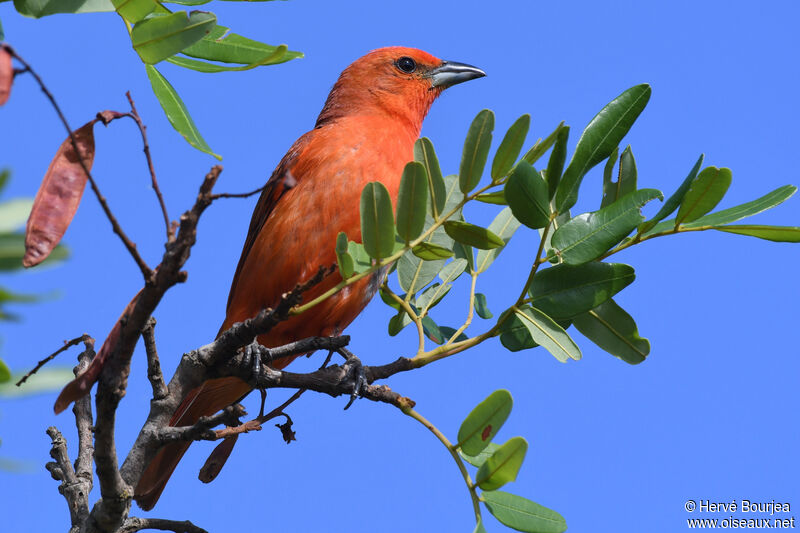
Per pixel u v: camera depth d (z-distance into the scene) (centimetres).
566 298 876
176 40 610
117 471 755
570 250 823
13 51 496
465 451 741
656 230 828
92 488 873
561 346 863
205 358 865
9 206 487
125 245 618
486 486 725
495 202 830
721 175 779
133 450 826
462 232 813
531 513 752
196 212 614
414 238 786
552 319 879
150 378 843
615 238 817
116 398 697
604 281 872
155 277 634
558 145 783
